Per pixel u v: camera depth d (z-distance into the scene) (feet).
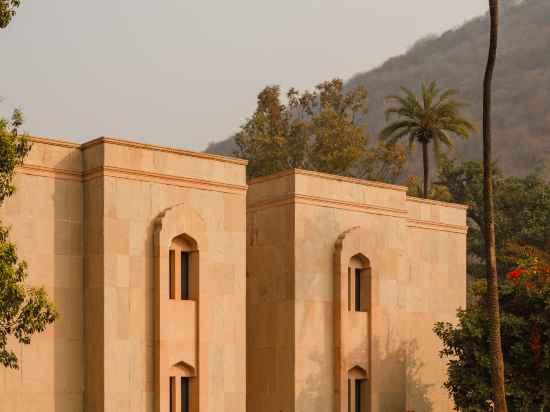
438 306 172.65
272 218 146.72
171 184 125.08
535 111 615.98
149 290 121.39
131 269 119.75
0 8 92.73
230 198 131.75
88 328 118.32
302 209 143.74
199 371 124.47
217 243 129.29
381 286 153.38
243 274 131.95
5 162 92.27
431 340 170.09
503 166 556.92
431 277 172.14
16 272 92.58
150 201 122.62
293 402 139.03
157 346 120.26
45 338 115.24
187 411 124.88
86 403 117.39
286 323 142.10
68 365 116.88
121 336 117.80
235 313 130.31
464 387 147.74
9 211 113.60
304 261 143.02
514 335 143.43
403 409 154.92
